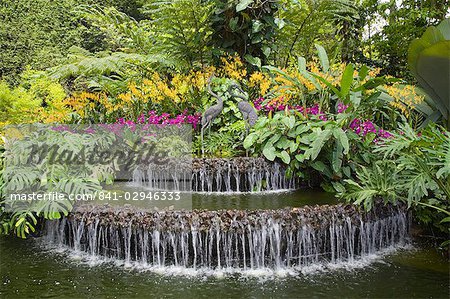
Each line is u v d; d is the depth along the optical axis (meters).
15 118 6.84
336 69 5.11
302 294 2.61
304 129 4.29
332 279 2.86
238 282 2.79
